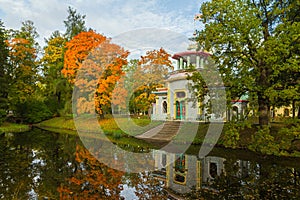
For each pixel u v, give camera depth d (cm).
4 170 752
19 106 2544
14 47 2358
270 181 666
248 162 881
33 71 2530
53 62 2748
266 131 924
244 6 988
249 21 935
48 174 706
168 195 552
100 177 660
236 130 970
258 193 574
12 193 551
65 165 809
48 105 2798
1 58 1966
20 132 1917
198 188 601
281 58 895
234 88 1015
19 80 2386
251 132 1160
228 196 553
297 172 750
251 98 1033
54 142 1362
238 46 987
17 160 902
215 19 1030
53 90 2509
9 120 2547
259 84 1043
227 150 1071
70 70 1675
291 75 967
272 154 987
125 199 522
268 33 1127
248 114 1064
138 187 591
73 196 534
